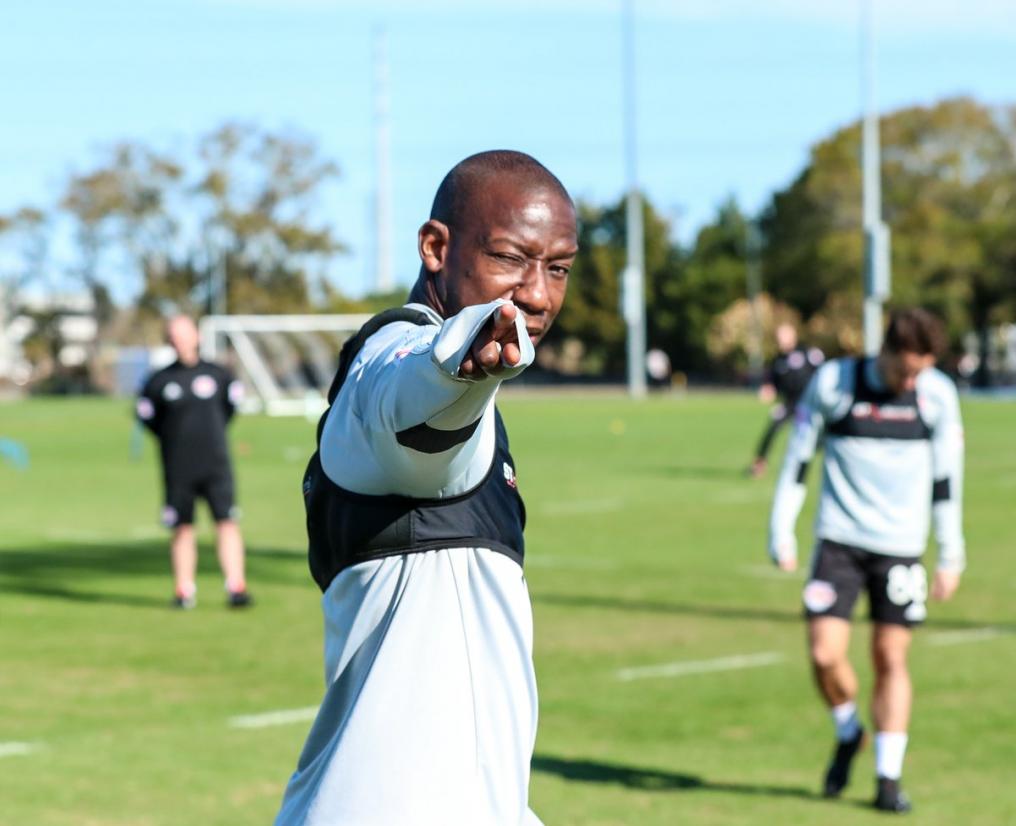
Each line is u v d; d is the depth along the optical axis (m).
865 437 7.97
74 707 10.04
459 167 2.88
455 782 2.70
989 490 25.84
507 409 60.44
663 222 112.88
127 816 7.48
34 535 20.59
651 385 109.62
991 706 10.05
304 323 66.31
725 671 11.26
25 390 101.88
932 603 14.40
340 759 2.72
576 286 112.06
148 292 98.81
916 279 92.00
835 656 7.95
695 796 7.97
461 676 2.74
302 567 17.27
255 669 11.37
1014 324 95.38
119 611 14.17
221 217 97.62
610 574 16.31
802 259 98.06
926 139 96.81
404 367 2.47
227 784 8.11
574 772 8.43
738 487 26.48
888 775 7.72
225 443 14.38
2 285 104.19
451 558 2.76
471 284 2.83
